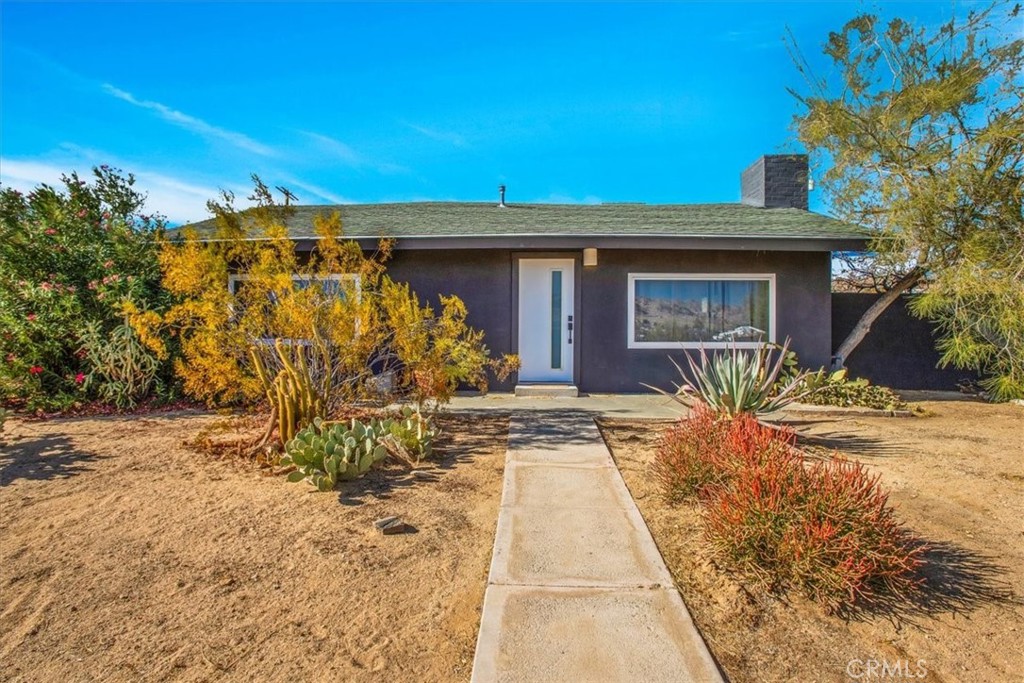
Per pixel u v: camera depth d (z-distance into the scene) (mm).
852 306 10227
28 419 7070
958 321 9328
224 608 2775
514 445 5637
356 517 3824
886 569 2830
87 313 7602
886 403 7887
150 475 4715
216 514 3873
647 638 2445
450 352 6371
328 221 6410
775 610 2723
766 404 6055
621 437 6180
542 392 8977
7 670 2352
